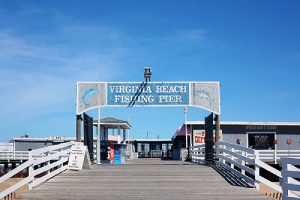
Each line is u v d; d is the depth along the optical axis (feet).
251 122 162.81
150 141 240.73
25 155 143.54
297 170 34.24
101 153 128.67
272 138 163.43
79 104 85.56
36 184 52.95
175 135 167.84
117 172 67.41
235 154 63.41
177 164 89.97
